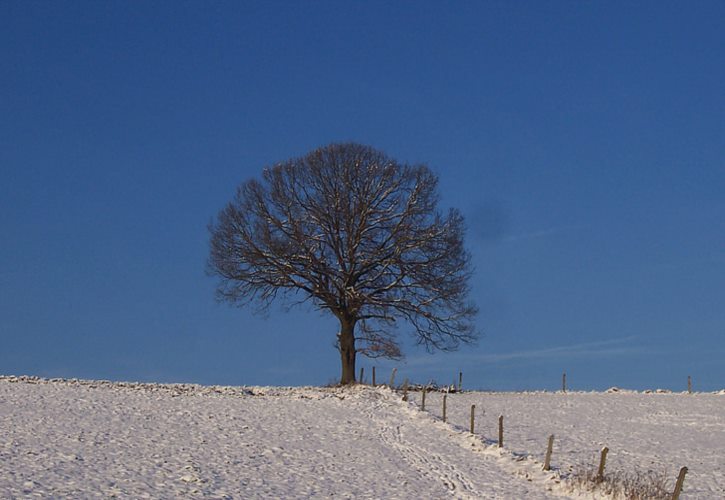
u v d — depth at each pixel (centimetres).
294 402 4638
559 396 5612
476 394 5659
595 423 4406
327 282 5594
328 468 3136
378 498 2736
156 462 3006
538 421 4422
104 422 3700
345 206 5494
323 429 3891
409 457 3397
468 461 3356
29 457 2923
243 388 5166
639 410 4925
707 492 3031
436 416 4353
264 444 3488
